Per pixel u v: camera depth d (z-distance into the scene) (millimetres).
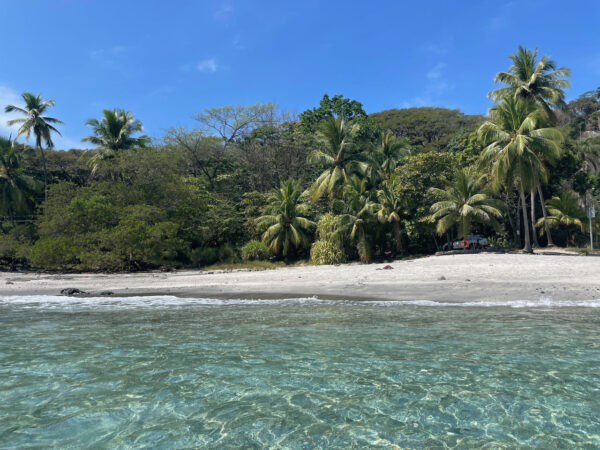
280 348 6980
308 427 4016
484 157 25734
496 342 7043
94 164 35344
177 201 31094
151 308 12031
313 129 40656
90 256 25312
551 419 4094
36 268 30359
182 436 3865
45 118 34438
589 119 64375
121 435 3902
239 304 12648
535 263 18234
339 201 27734
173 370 5871
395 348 6816
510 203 29734
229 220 31969
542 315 9445
